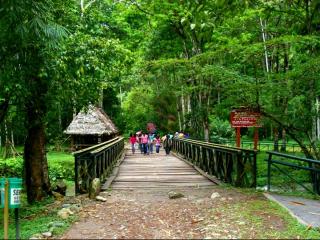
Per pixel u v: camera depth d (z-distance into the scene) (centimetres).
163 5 1884
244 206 804
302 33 1372
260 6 1376
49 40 755
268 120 1282
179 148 2511
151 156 2434
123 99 5069
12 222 792
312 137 1314
